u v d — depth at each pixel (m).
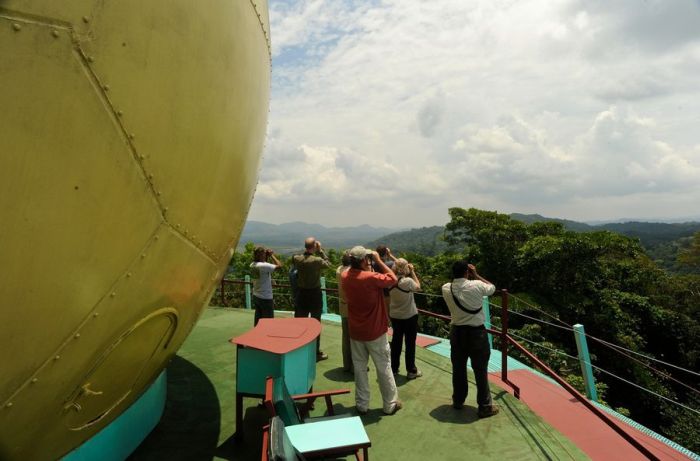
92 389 2.02
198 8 1.97
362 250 4.52
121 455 3.53
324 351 6.86
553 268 20.17
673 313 22.58
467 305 4.55
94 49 1.57
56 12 1.47
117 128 1.69
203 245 2.40
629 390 19.55
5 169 1.41
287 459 2.24
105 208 1.71
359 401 4.67
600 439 4.47
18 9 1.40
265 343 3.96
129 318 1.99
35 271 1.54
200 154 2.13
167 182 1.97
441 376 5.79
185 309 2.45
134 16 1.68
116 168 1.72
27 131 1.44
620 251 24.55
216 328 8.24
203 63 2.03
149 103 1.79
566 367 15.25
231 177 2.49
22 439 1.83
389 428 4.37
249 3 2.47
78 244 1.64
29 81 1.43
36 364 1.67
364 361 4.68
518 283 21.66
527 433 4.28
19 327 1.56
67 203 1.58
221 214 2.51
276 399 3.15
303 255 6.06
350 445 3.03
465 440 4.14
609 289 22.72
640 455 4.19
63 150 1.53
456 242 23.94
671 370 23.12
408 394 5.20
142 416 3.89
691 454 4.25
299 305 6.12
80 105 1.56
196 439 4.03
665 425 18.33
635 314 22.27
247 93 2.46
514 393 5.16
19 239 1.48
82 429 2.15
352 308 4.56
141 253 1.93
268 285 6.43
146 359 2.31
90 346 1.84
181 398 4.93
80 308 1.73
